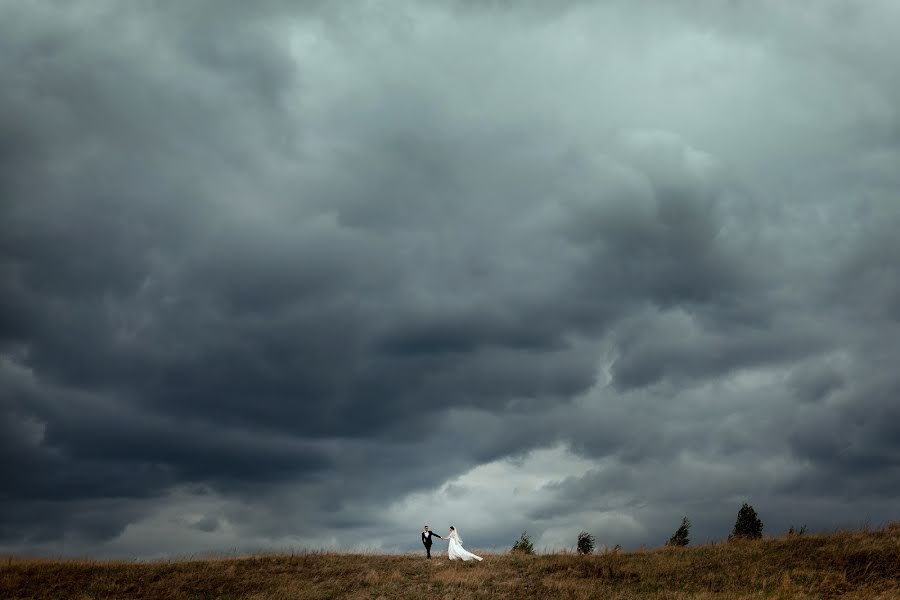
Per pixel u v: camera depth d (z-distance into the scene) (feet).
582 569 110.93
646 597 93.45
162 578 107.76
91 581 104.32
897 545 102.68
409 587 102.32
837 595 88.74
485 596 96.22
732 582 97.60
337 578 108.58
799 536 118.73
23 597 96.02
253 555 127.75
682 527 131.23
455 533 123.03
